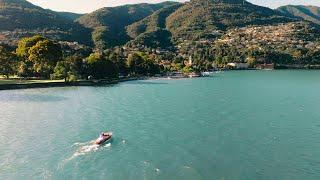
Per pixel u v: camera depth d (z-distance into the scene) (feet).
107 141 344.28
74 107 510.17
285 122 428.97
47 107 508.94
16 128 394.73
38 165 289.12
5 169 281.74
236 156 310.65
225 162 297.12
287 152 321.93
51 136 364.38
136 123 415.64
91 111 482.28
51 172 275.80
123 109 497.46
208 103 555.28
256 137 364.79
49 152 317.42
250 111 492.54
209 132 380.58
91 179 264.52
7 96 608.19
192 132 379.55
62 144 338.54
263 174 276.82
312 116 463.01
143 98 602.03
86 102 553.64
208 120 433.48
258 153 319.06
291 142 349.82
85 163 292.81
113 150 321.32
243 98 615.98
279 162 299.38
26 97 598.34
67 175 270.87
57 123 416.05
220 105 538.06
